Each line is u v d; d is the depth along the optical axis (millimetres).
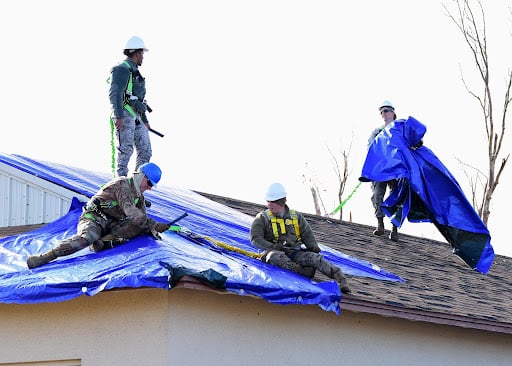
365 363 17297
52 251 14383
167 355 13922
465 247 22328
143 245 14680
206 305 14609
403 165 22156
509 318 19578
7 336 14711
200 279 13461
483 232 22188
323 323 16609
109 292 14398
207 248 16047
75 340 14469
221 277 13594
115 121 17859
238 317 15086
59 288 13570
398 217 22531
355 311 16312
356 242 24312
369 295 16688
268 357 15516
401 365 18031
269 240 16250
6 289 13672
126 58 18281
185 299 14320
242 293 14055
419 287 19984
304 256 16016
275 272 15570
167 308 14039
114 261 14195
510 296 22984
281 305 15867
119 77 17938
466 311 18594
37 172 17812
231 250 16406
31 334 14648
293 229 16188
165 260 13977
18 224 17859
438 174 22406
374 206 26406
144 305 14172
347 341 17016
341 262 19734
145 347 14055
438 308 17844
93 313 14445
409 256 24391
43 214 17703
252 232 16234
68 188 17328
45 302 14398
